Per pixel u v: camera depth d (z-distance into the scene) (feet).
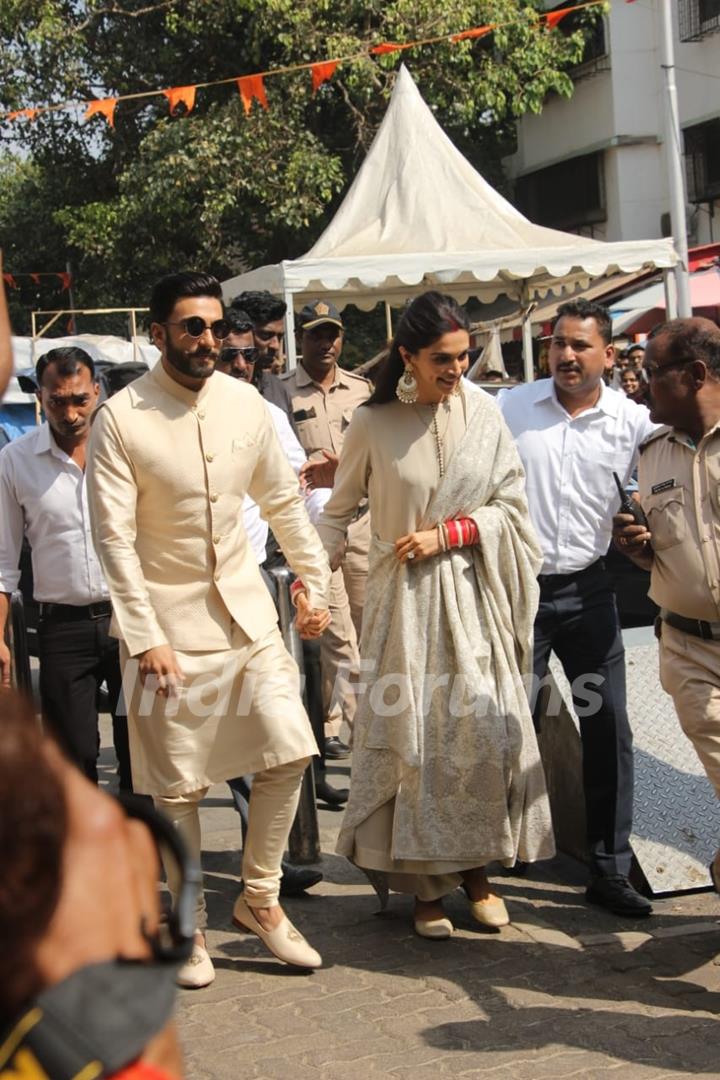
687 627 13.28
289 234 66.44
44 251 75.87
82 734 16.10
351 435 14.56
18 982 3.46
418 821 14.10
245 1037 12.37
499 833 14.19
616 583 26.96
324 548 14.65
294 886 15.94
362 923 15.15
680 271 44.55
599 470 15.47
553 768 16.80
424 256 33.24
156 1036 3.51
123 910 3.61
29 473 15.81
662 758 16.61
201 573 13.33
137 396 13.26
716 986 13.23
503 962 13.92
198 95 67.97
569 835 16.65
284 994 13.32
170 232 66.69
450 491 14.14
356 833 14.56
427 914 14.56
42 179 76.02
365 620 14.57
